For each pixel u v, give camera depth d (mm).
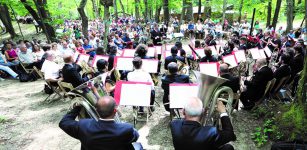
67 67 5340
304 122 4289
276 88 5730
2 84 8930
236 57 7824
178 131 2426
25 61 9367
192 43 11328
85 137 2312
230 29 21938
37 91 7816
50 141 4820
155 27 16047
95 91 2732
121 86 4277
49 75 6379
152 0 25078
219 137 2322
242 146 4438
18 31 26875
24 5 13977
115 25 24438
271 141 4480
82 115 2729
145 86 4285
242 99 5707
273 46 10938
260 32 14828
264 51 8570
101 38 15797
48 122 5574
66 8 23047
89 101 2611
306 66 4422
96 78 2855
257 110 5426
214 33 18828
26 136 5012
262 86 5332
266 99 5891
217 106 2609
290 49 6832
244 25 19641
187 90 4184
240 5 22516
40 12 13680
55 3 19188
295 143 3828
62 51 10484
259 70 5344
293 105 4645
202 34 20047
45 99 6809
